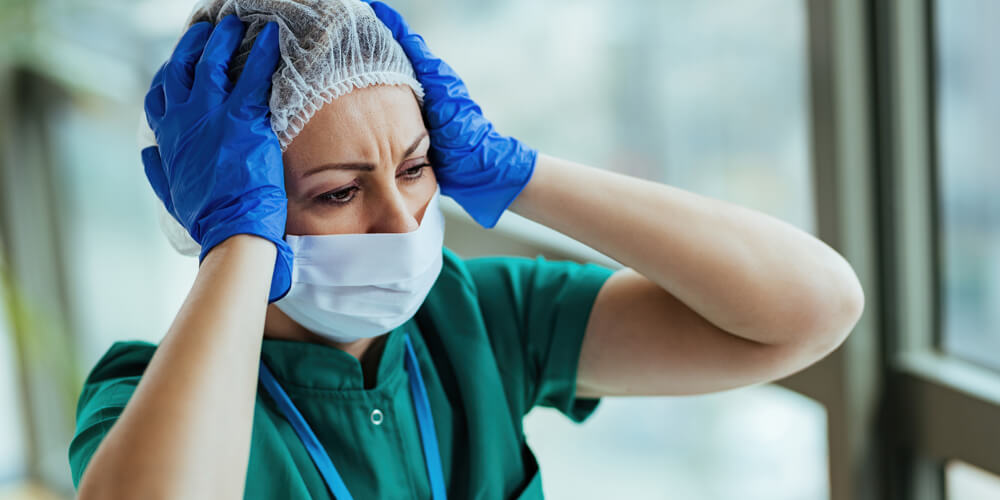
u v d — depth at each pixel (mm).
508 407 1505
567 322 1526
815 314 1401
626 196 1400
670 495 3254
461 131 1363
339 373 1351
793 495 2926
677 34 2752
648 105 2895
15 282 4434
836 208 2312
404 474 1383
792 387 2582
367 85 1222
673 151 2889
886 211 2324
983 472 2270
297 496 1289
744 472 3025
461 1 3230
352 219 1262
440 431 1447
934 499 2494
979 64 2152
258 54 1218
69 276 4535
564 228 1414
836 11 2180
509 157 1392
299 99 1195
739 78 2645
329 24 1193
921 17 2201
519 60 3164
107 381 1394
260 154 1198
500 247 3184
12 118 4266
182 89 1271
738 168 2738
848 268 1457
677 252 1376
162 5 3734
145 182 4152
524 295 1566
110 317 4535
